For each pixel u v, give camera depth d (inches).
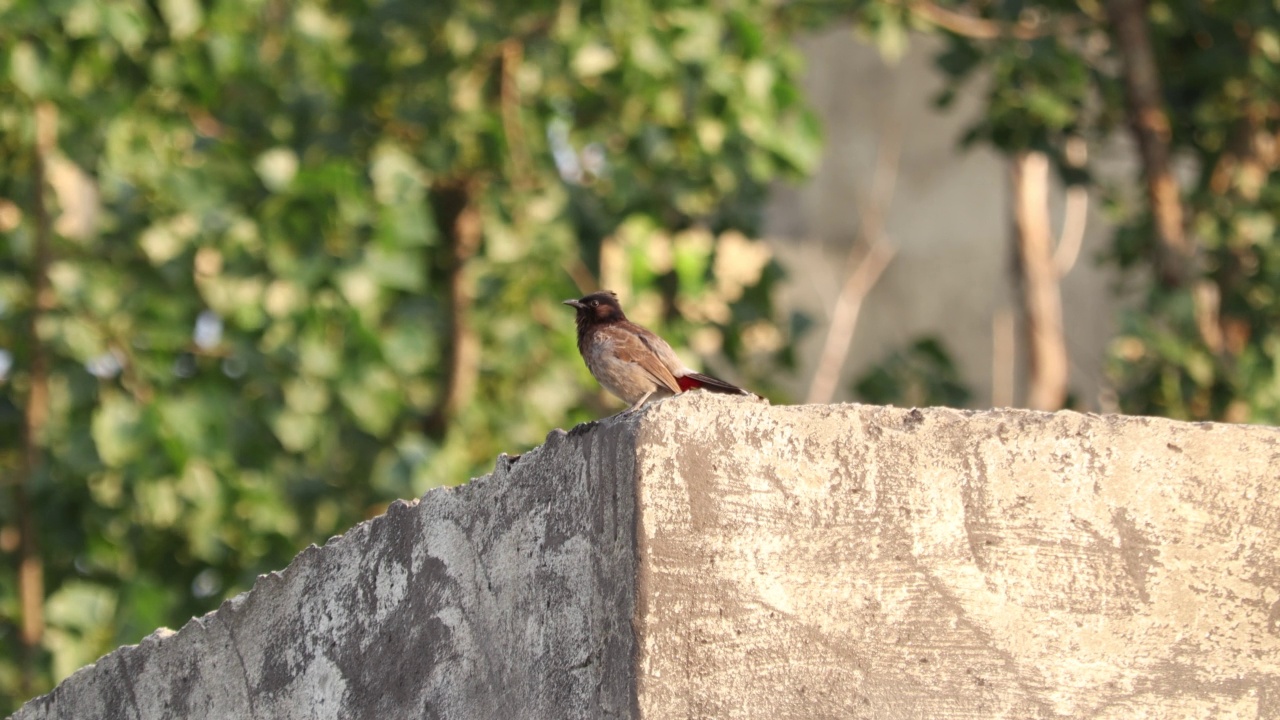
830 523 182.1
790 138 624.4
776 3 658.2
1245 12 632.4
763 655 175.8
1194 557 193.0
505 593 197.3
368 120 625.0
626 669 172.4
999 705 182.7
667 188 625.0
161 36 592.1
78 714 277.7
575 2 603.5
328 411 589.3
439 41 621.9
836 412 186.5
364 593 223.3
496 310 614.9
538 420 621.9
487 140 613.9
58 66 556.7
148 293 578.9
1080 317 1143.6
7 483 580.1
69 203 665.0
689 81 597.6
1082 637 187.5
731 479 179.5
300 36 601.9
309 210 553.9
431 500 215.5
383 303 595.5
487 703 196.7
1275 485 197.2
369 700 216.7
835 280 1158.3
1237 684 189.9
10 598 579.2
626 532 176.1
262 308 556.4
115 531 592.7
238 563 595.5
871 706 178.2
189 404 555.5
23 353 583.8
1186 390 606.9
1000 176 1181.1
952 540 186.2
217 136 613.9
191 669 253.3
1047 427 193.2
